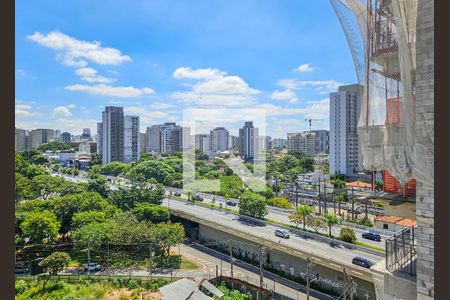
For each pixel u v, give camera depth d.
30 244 31.77
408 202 10.65
